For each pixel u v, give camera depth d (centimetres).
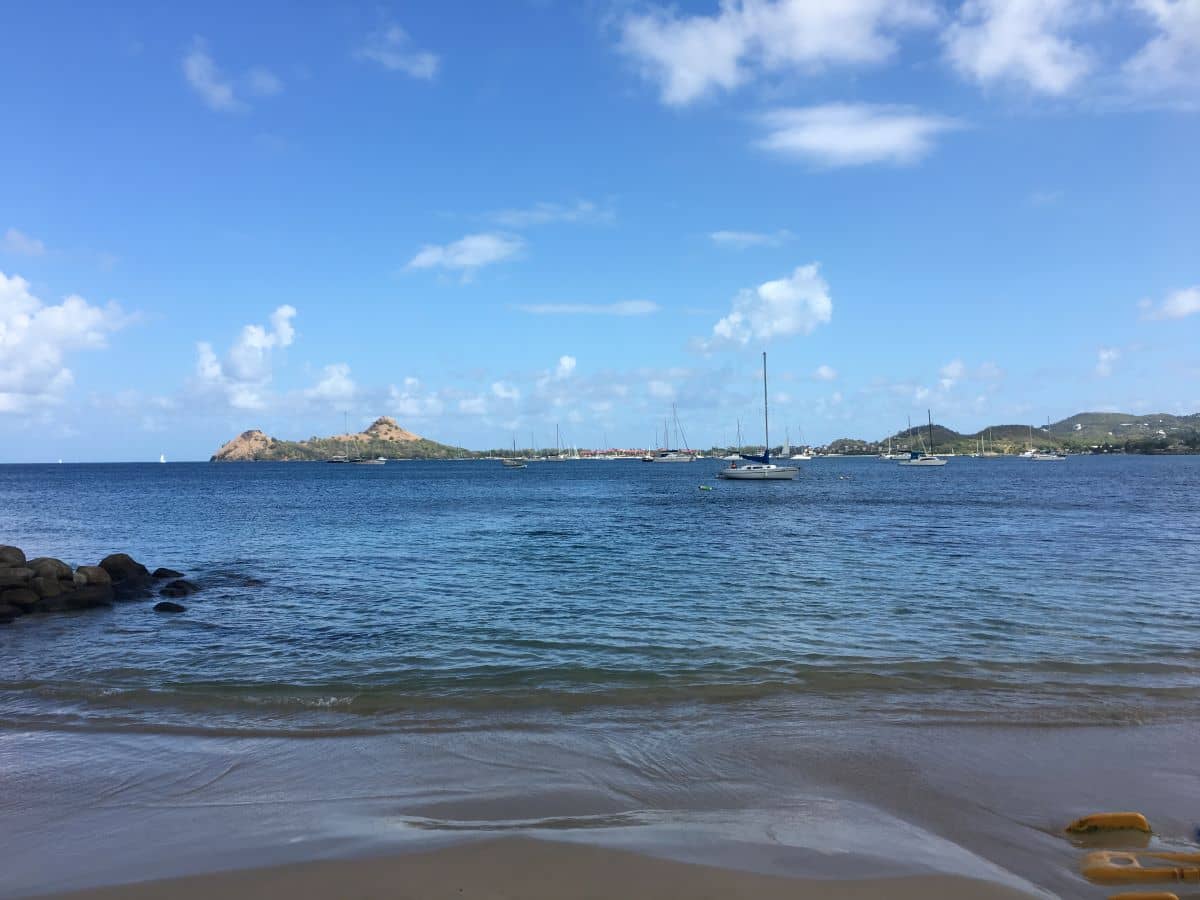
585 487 11400
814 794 898
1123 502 6694
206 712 1244
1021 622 1869
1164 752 1027
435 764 997
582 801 877
